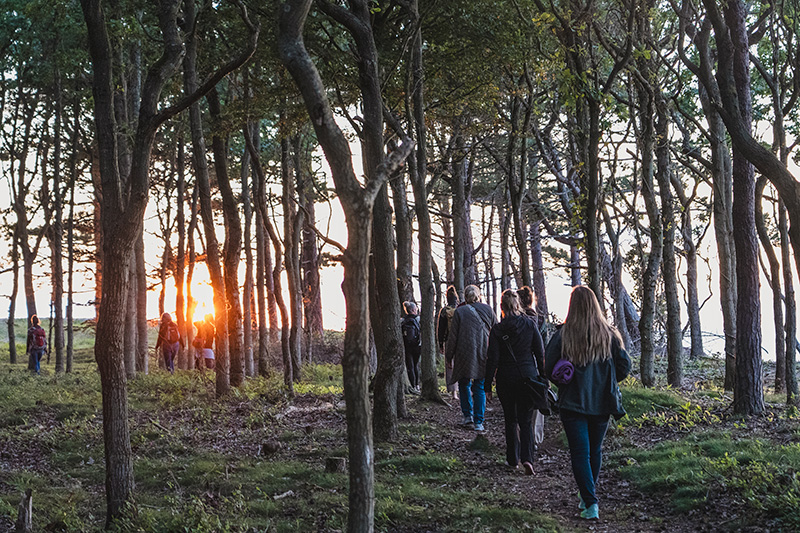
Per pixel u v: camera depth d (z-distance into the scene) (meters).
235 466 8.20
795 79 11.48
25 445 10.12
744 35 9.91
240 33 13.15
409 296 14.38
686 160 18.47
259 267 20.83
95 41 6.33
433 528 5.80
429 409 11.43
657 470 7.06
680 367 14.80
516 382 7.53
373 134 9.24
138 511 6.09
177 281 24.33
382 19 12.07
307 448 9.05
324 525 5.91
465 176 24.16
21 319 45.41
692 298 24.33
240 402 13.64
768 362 24.03
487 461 8.23
